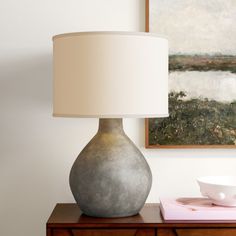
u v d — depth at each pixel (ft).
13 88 5.93
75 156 5.97
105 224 4.70
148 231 4.73
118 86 4.51
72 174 4.95
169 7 5.87
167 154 5.99
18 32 5.91
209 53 5.90
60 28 5.92
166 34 5.88
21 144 5.96
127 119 5.96
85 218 4.90
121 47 4.50
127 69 4.52
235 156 6.01
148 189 4.97
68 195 5.98
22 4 5.91
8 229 5.98
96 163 4.80
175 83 5.90
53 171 5.97
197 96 5.90
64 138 5.96
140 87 4.56
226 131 5.92
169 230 4.74
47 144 5.96
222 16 5.91
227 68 5.91
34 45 5.92
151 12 5.87
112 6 5.93
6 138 5.95
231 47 5.91
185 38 5.89
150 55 4.61
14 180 5.97
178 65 5.89
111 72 4.50
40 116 5.95
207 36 5.90
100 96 4.50
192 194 6.00
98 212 4.88
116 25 5.93
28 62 5.93
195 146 5.91
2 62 5.91
